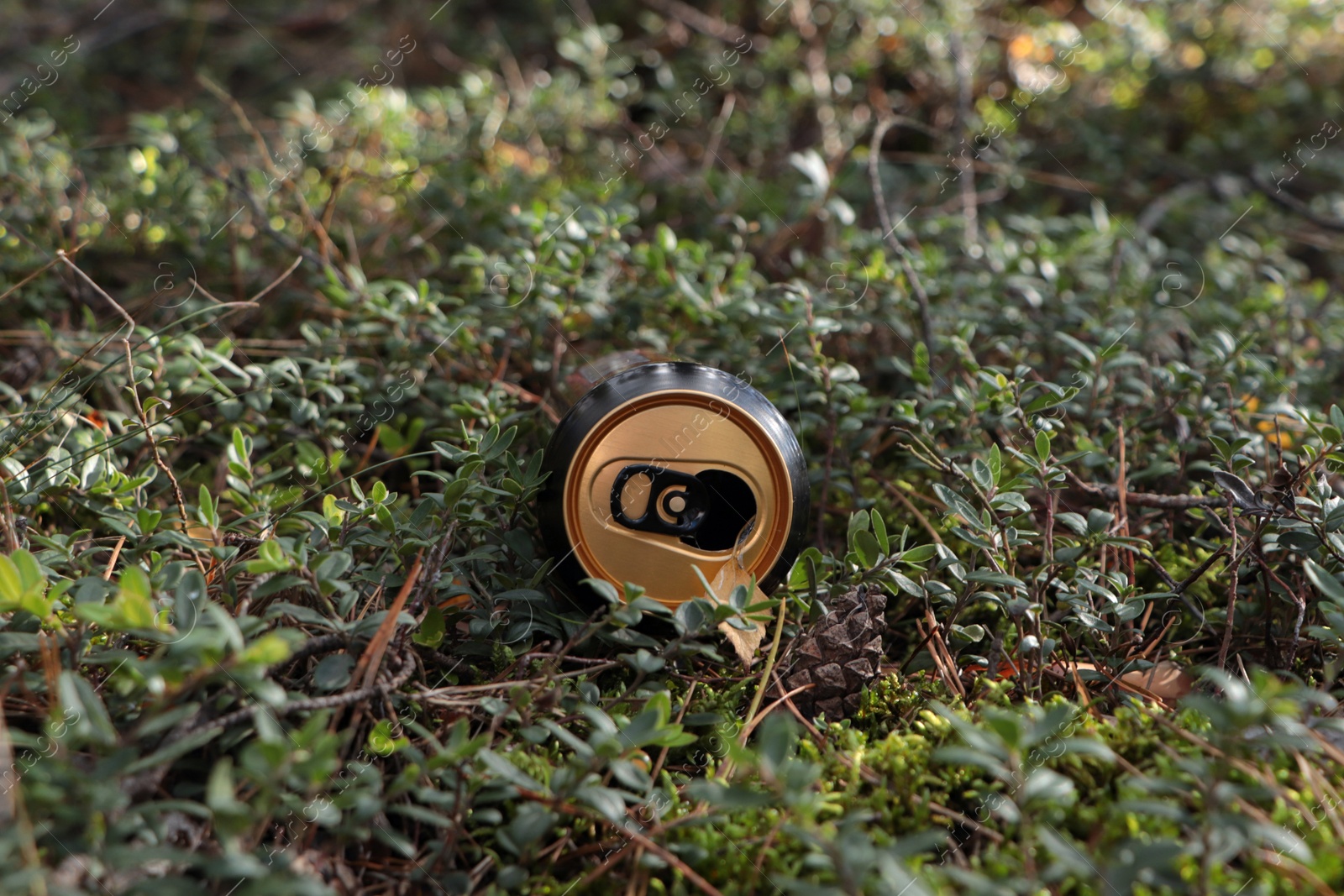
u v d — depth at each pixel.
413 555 0.41
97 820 0.32
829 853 0.32
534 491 0.41
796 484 0.41
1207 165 0.82
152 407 0.46
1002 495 0.41
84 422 0.47
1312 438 0.47
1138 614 0.41
